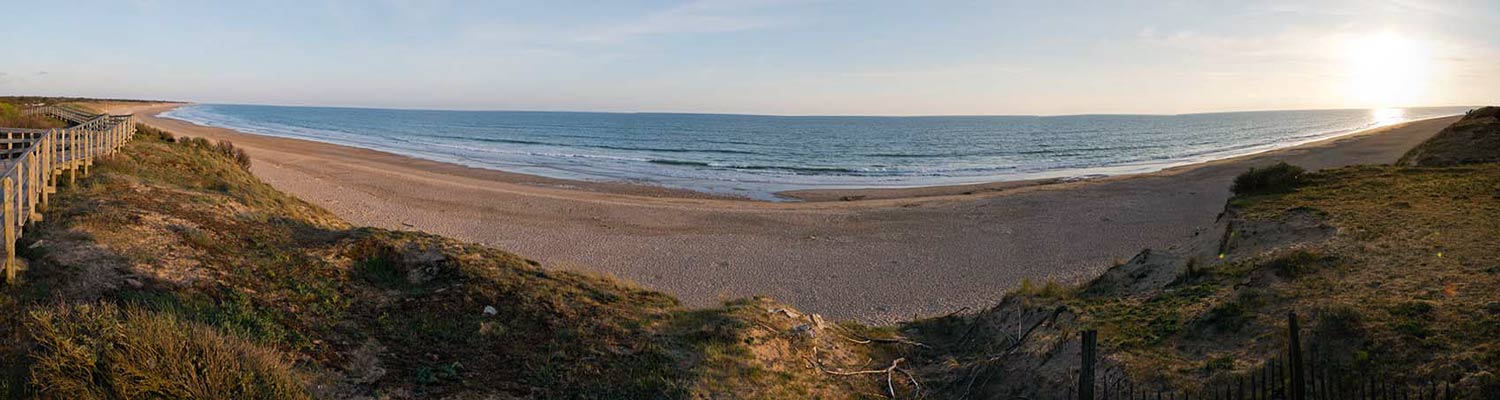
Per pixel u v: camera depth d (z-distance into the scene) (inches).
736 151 3181.6
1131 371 334.0
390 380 314.2
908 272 761.0
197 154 1056.8
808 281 722.2
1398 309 331.3
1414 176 773.3
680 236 935.7
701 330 405.1
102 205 498.3
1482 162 911.7
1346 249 463.5
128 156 842.8
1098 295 503.5
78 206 488.1
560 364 347.6
